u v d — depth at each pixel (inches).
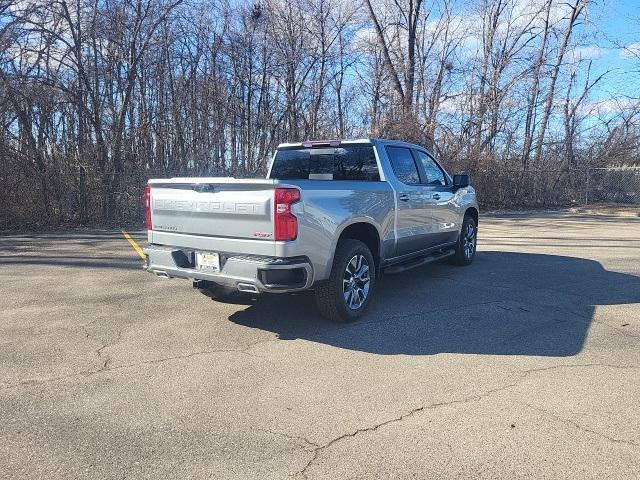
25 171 547.8
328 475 108.7
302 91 927.0
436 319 215.3
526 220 677.9
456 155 830.5
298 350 180.4
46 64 615.5
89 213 576.7
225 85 892.0
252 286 182.7
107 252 391.5
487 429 126.3
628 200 914.1
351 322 211.6
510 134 904.9
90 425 129.4
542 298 249.6
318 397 144.2
